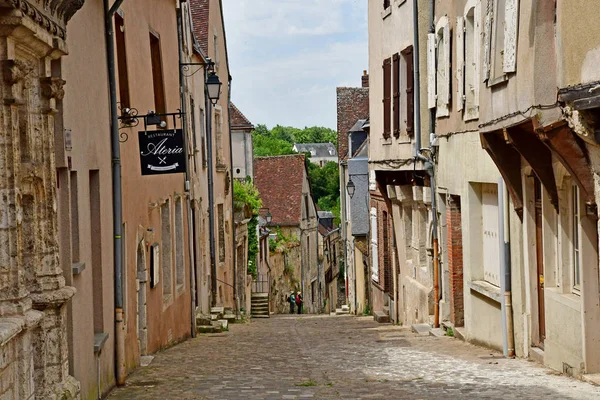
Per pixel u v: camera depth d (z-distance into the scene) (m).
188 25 25.41
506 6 13.06
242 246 38.59
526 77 11.93
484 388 11.60
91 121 12.11
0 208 8.11
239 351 18.41
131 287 15.29
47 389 9.22
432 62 20.25
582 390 11.05
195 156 25.89
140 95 16.97
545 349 13.72
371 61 26.80
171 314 20.17
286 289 56.16
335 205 85.50
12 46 8.07
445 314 20.64
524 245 14.61
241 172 47.69
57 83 9.28
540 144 12.98
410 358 15.82
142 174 15.54
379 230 30.81
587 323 11.88
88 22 12.12
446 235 20.30
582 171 10.96
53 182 9.37
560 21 10.60
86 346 11.26
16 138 8.23
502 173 14.60
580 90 9.83
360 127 41.38
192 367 15.48
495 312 16.39
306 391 11.97
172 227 20.73
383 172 25.64
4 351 7.57
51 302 9.19
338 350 18.00
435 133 20.59
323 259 66.12
